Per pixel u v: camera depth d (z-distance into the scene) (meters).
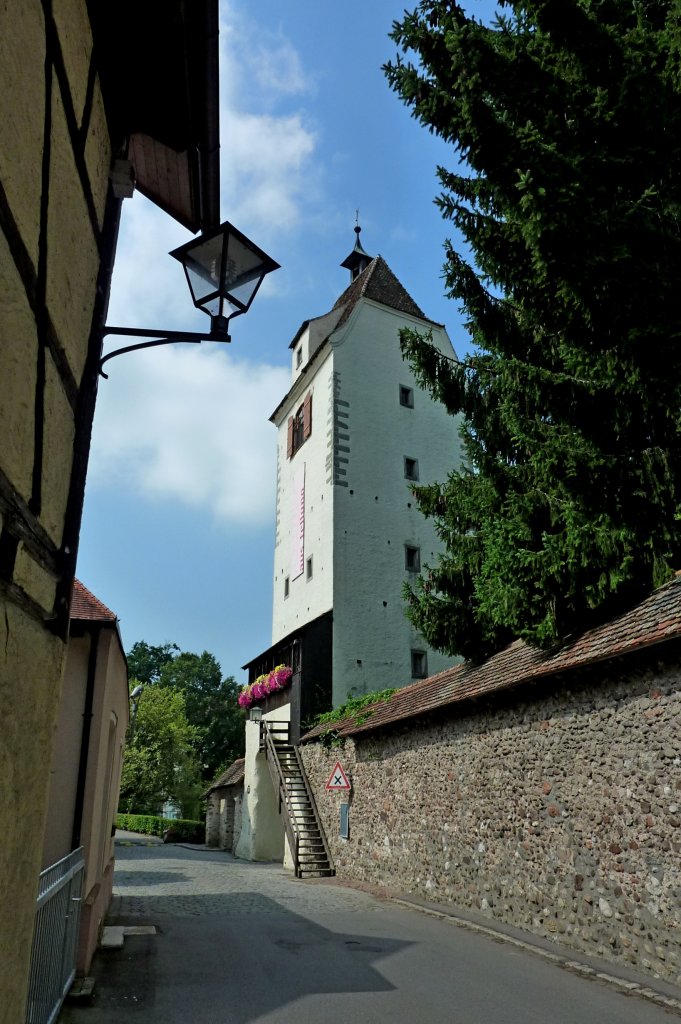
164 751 43.59
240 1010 6.43
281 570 28.11
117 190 4.33
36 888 3.26
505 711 11.16
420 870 13.52
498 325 11.93
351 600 23.48
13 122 2.52
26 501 2.89
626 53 7.19
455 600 15.31
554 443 9.86
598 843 8.84
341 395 25.48
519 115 7.84
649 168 7.49
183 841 39.56
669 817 7.79
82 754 8.36
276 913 11.94
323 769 19.64
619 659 8.59
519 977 7.67
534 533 11.33
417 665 24.02
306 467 26.77
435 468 26.53
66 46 3.26
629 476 9.62
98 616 8.67
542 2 7.13
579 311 8.33
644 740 8.27
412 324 28.27
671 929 7.58
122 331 4.49
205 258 4.94
